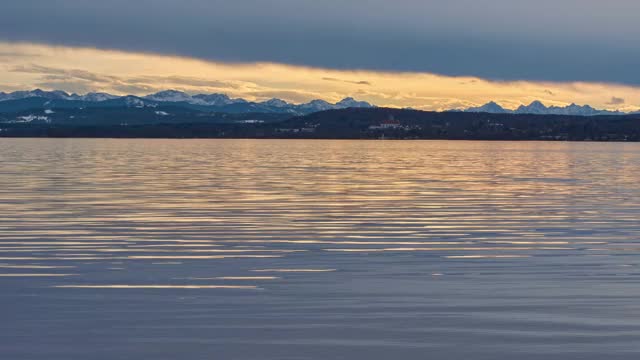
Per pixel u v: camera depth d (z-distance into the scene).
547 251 24.47
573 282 19.55
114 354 13.72
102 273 20.61
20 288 18.72
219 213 34.59
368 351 13.90
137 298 17.73
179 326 15.40
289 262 22.42
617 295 18.06
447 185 53.38
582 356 13.62
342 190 48.19
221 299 17.66
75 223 30.73
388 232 28.78
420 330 15.15
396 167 80.69
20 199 40.44
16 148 143.00
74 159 93.56
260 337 14.68
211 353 13.77
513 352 13.84
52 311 16.55
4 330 15.11
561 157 115.44
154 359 13.46
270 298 17.77
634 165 87.19
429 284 19.30
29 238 26.69
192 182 54.50
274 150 144.75
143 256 23.30
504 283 19.42
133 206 37.28
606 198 43.31
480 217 33.72
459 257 23.34
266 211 35.59
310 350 13.95
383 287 18.94
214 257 23.19
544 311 16.58
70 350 13.92
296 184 53.25
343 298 17.77
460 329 15.21
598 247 25.28
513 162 96.06
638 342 14.41
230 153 123.75
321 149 156.50
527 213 35.34
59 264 21.89
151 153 119.62
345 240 26.70
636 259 22.94
